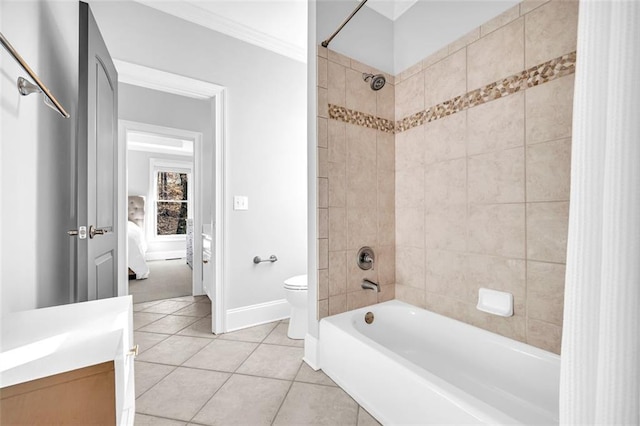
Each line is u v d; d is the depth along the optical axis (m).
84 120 1.31
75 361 0.61
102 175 1.61
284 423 1.36
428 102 1.97
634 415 0.45
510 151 1.53
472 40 1.71
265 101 2.71
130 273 4.52
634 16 0.46
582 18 0.53
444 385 1.10
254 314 2.61
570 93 1.31
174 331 2.45
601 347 0.48
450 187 1.84
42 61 1.21
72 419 0.60
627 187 0.46
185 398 1.54
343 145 1.94
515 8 1.51
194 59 2.35
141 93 3.15
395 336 1.99
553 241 1.37
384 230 2.16
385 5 2.17
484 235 1.66
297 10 2.36
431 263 1.96
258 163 2.66
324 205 1.86
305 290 2.26
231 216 2.50
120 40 2.07
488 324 1.63
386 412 1.33
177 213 6.89
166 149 6.46
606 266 0.48
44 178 1.23
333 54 1.90
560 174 1.35
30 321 0.78
